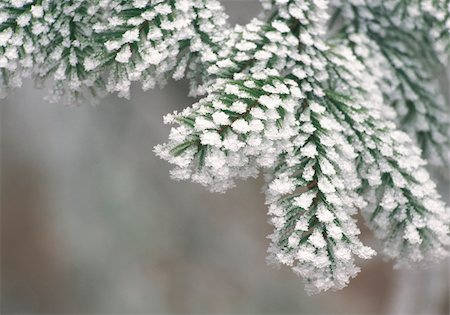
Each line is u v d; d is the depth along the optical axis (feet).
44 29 1.64
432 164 1.89
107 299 4.16
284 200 1.59
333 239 1.56
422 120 1.87
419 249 1.70
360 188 1.70
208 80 1.67
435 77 1.91
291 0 1.73
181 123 1.56
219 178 1.56
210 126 1.55
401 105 1.87
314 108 1.66
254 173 1.58
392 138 1.71
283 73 1.69
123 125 4.11
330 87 1.74
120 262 4.24
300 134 1.63
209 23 1.67
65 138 4.25
